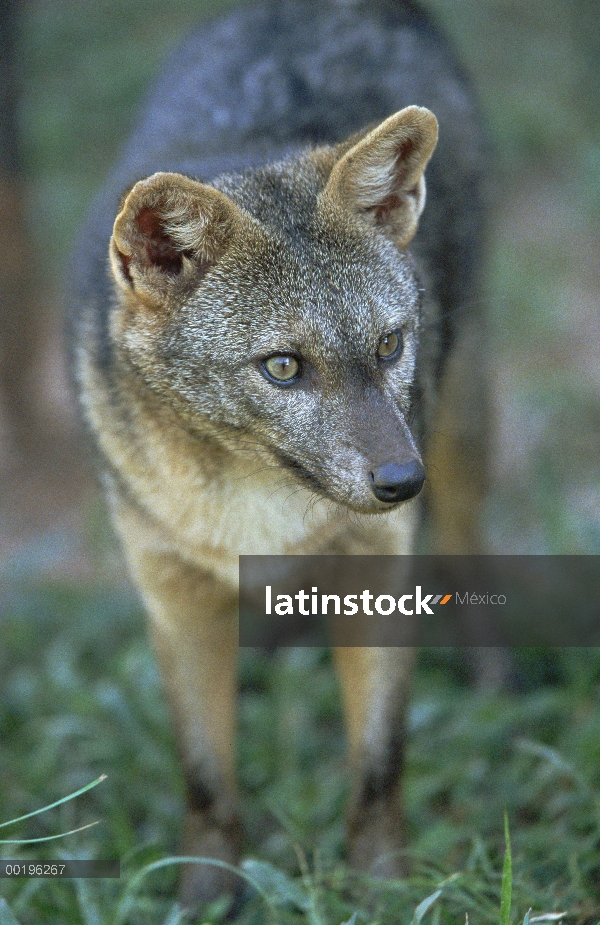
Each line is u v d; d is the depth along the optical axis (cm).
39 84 2316
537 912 656
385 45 963
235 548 731
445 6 2367
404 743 780
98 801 902
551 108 1988
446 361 876
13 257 1305
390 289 664
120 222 626
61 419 1448
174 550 738
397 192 690
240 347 646
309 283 644
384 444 613
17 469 1378
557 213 1775
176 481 711
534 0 2372
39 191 1894
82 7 2592
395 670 769
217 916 737
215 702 798
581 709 906
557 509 1106
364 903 714
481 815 812
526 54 2195
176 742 800
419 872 752
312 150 730
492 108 1983
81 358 771
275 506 715
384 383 650
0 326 1323
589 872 719
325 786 880
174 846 847
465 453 981
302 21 967
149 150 897
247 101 890
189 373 664
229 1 2450
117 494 756
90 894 730
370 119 879
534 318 1508
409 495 607
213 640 789
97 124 2192
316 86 891
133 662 999
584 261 1653
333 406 634
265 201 669
